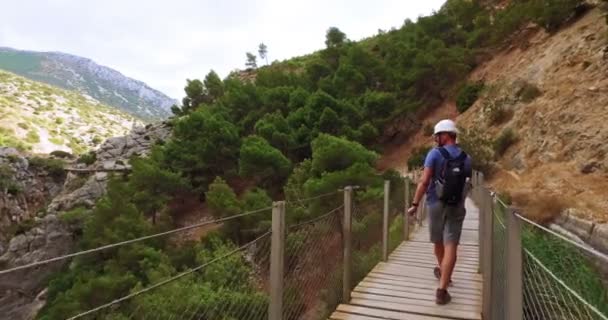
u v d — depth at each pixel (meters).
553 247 4.21
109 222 27.78
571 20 26.47
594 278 3.73
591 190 13.39
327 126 35.81
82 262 23.92
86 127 123.44
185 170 37.12
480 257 6.69
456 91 35.88
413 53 41.88
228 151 36.94
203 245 17.14
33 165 56.31
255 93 45.44
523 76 25.47
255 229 18.86
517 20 33.56
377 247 7.62
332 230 5.25
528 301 2.61
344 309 4.96
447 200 4.80
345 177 19.08
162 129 54.91
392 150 37.03
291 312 4.08
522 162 19.95
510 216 2.46
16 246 39.53
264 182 33.09
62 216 38.72
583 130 17.11
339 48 50.78
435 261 7.33
